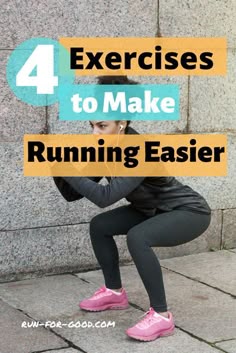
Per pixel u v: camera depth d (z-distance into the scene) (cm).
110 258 424
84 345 384
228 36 540
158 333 390
